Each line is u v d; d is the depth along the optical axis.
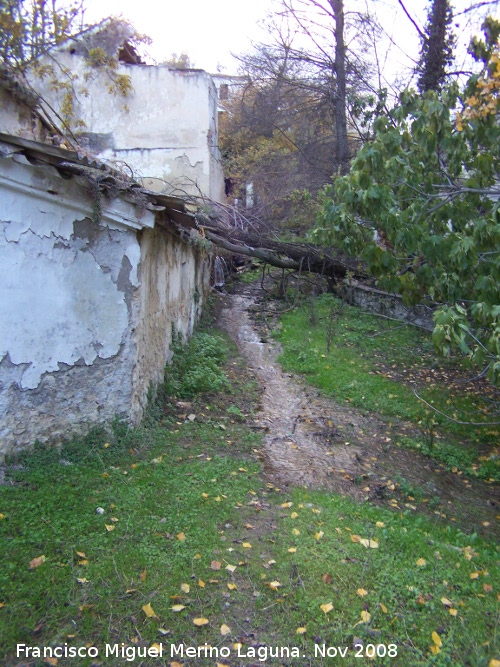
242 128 20.61
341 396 9.41
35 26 9.29
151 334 6.97
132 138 14.02
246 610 3.63
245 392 9.08
